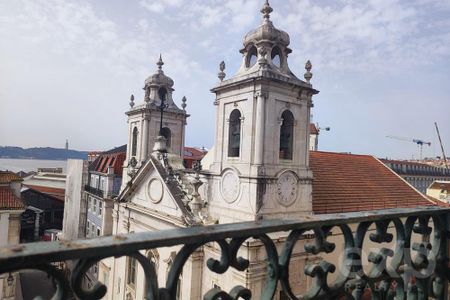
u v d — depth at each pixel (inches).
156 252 766.5
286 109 681.0
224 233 92.9
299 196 692.1
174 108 1096.8
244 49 727.7
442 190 2020.2
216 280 651.5
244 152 669.3
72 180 2031.3
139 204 927.7
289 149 694.5
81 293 72.4
